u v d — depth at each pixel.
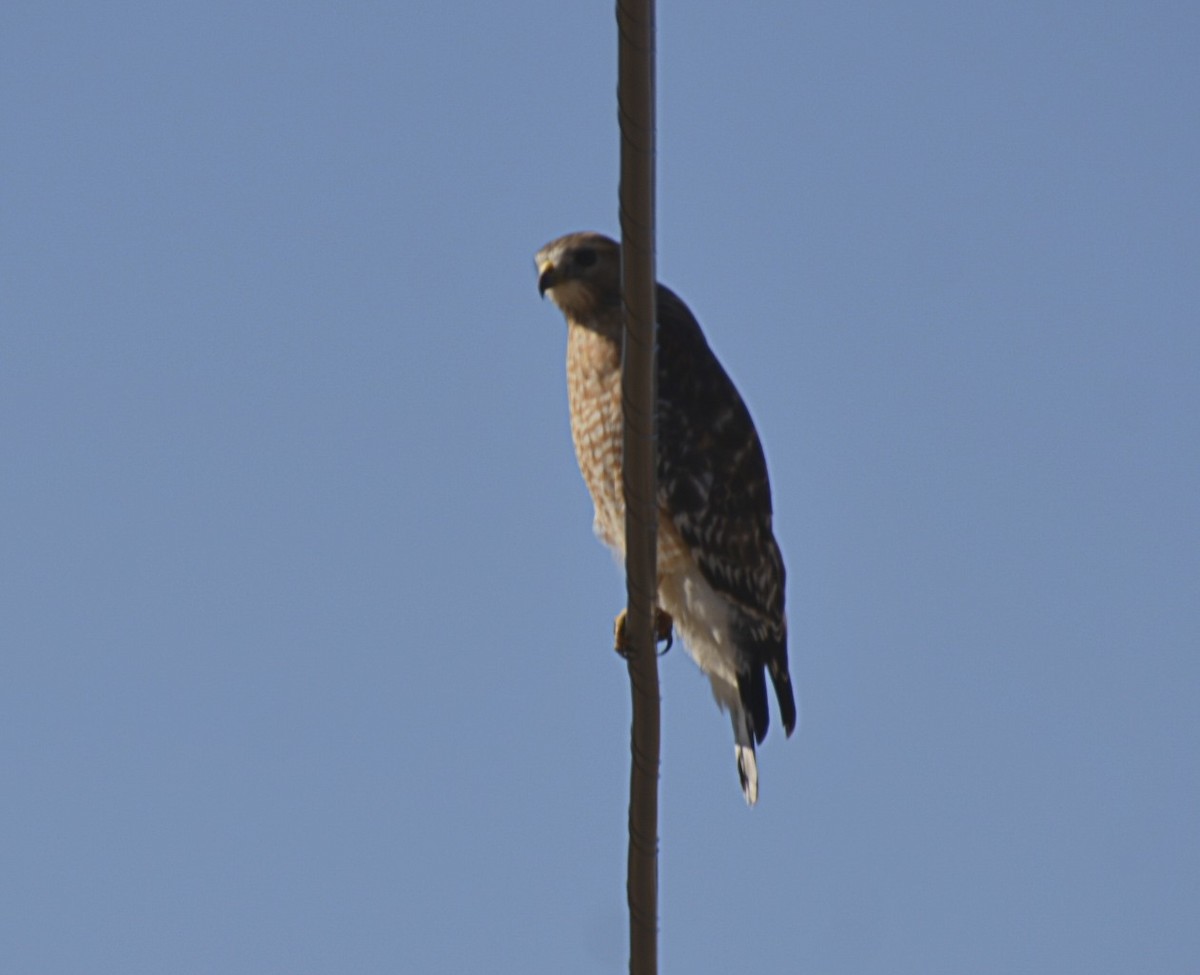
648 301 7.80
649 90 7.32
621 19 7.21
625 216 7.60
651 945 9.03
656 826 8.84
